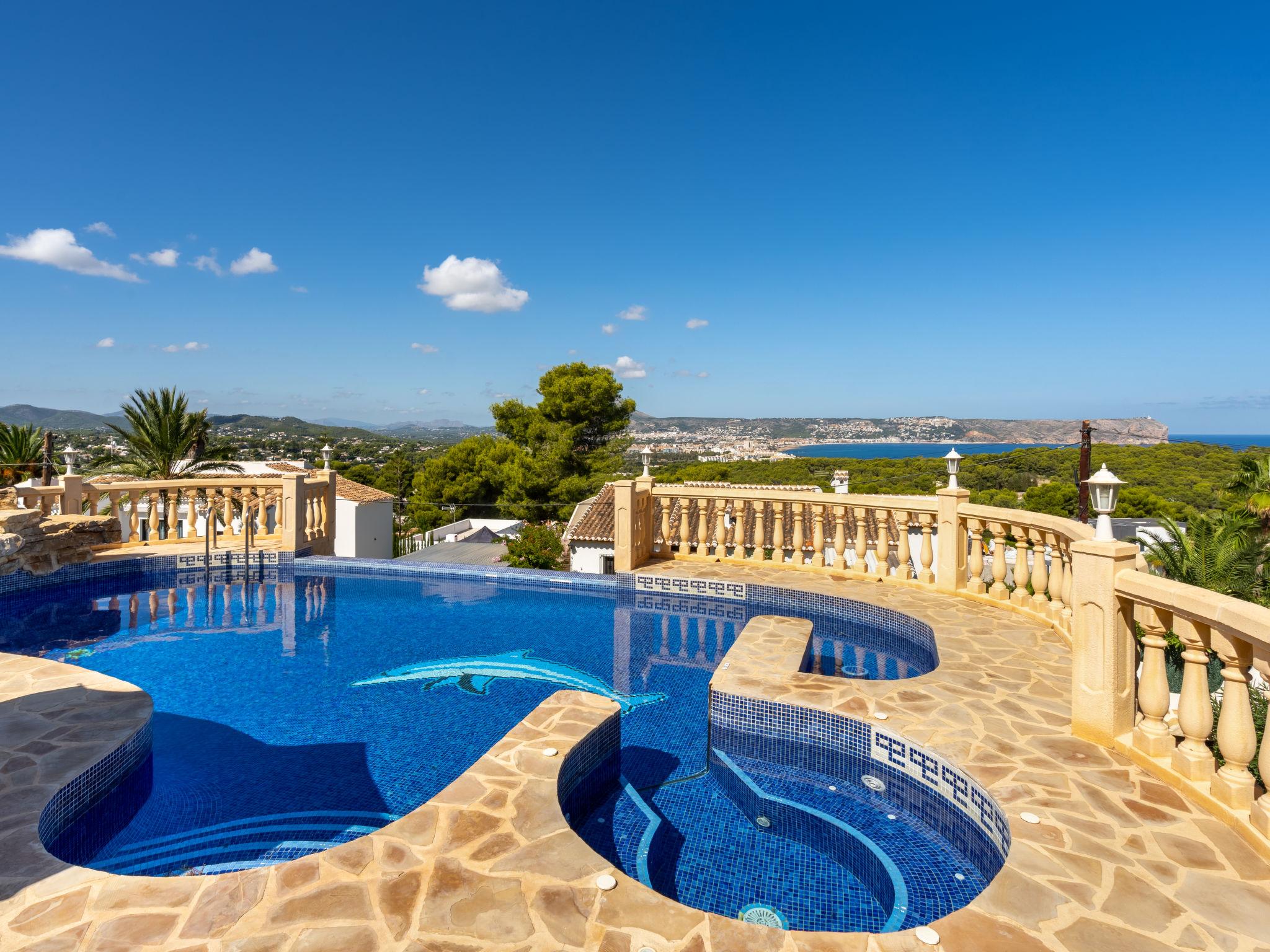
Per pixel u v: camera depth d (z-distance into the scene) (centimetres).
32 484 923
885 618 656
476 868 245
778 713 419
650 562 893
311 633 693
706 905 293
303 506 990
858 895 299
